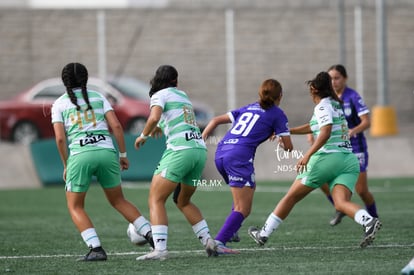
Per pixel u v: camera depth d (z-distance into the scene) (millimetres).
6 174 78750
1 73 129375
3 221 51594
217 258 33656
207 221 50188
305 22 132875
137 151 77500
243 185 34562
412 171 83562
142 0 132000
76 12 130625
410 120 133375
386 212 52812
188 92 132125
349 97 44844
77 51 130500
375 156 84375
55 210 58219
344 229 44219
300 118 132250
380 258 32875
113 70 131625
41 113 108312
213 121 35469
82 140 33094
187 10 132375
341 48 106875
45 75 130125
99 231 45875
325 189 45125
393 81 133625
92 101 33375
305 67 132750
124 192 70500
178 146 33344
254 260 32875
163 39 132125
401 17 133500
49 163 78875
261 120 34719
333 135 34969
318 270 30078
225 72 132375
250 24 132500
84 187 33281
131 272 30531
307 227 45438
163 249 33312
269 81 34969
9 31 129625
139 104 106688
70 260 34500
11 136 108312
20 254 37062
